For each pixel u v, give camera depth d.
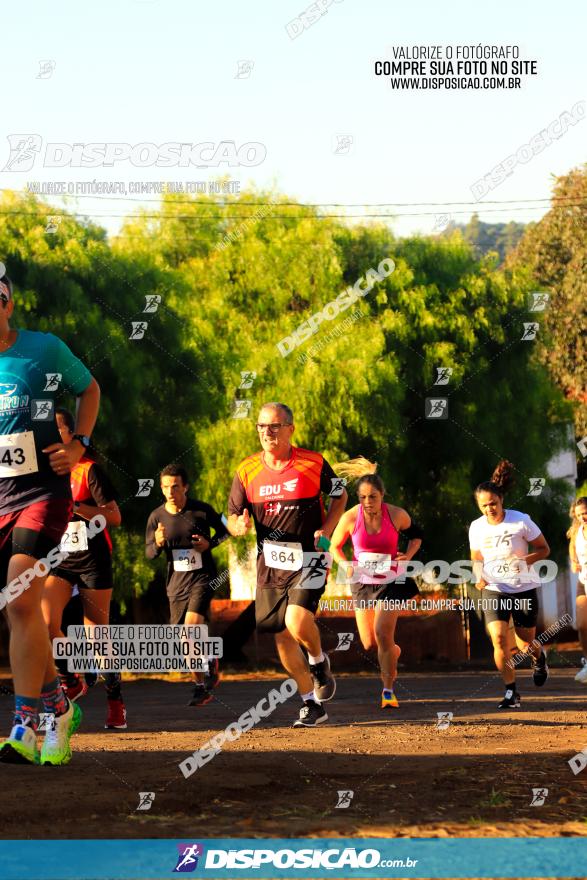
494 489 9.22
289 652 7.48
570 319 31.81
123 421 18.08
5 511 4.84
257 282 20.42
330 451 19.78
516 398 21.88
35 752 4.72
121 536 18.59
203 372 19.20
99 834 3.62
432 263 21.47
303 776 4.88
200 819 3.90
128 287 18.41
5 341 4.95
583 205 32.75
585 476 32.47
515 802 4.29
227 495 19.38
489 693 12.11
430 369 20.98
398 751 5.89
